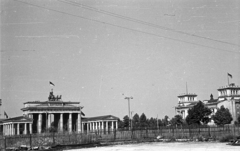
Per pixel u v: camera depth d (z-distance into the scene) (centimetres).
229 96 18950
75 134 7619
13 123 14800
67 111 16812
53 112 16450
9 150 5997
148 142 7312
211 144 6038
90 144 6531
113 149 5416
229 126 8881
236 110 17625
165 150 4819
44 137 7312
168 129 8725
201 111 13800
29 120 15150
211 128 8681
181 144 6291
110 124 18075
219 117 13950
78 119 17200
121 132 8431
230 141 6359
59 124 16962
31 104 16750
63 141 7144
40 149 6012
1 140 6750
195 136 7906
